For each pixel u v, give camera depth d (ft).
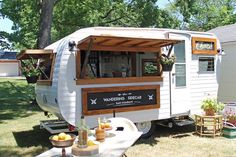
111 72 28.71
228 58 44.34
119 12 78.79
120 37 23.86
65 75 24.35
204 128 30.42
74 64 24.70
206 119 29.17
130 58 29.58
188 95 30.50
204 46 31.83
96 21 72.23
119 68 29.30
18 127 33.55
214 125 28.89
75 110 24.63
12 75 163.73
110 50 26.32
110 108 25.79
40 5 53.67
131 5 79.36
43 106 28.45
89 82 25.07
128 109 26.63
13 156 23.57
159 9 78.23
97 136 17.90
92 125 25.03
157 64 28.76
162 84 28.68
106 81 25.68
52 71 25.40
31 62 30.58
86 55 24.56
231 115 29.37
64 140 14.65
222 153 24.13
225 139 28.30
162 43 26.68
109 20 79.77
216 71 33.01
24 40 65.82
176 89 29.60
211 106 29.27
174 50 29.63
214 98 31.55
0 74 161.38
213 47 32.63
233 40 43.24
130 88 26.76
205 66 32.04
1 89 76.69
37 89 29.53
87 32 25.53
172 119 29.94
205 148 25.39
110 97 25.81
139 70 29.45
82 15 71.15
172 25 80.84
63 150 14.84
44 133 30.66
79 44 24.91
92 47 25.40
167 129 32.35
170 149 25.14
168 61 28.30
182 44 30.22
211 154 23.85
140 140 27.89
